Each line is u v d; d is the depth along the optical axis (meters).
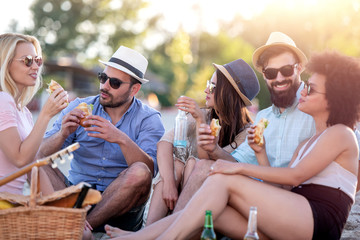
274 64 4.51
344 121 3.79
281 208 3.55
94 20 50.06
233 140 4.95
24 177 4.20
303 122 4.54
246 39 42.66
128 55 5.21
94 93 41.22
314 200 3.66
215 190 3.55
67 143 5.15
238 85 4.91
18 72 4.25
